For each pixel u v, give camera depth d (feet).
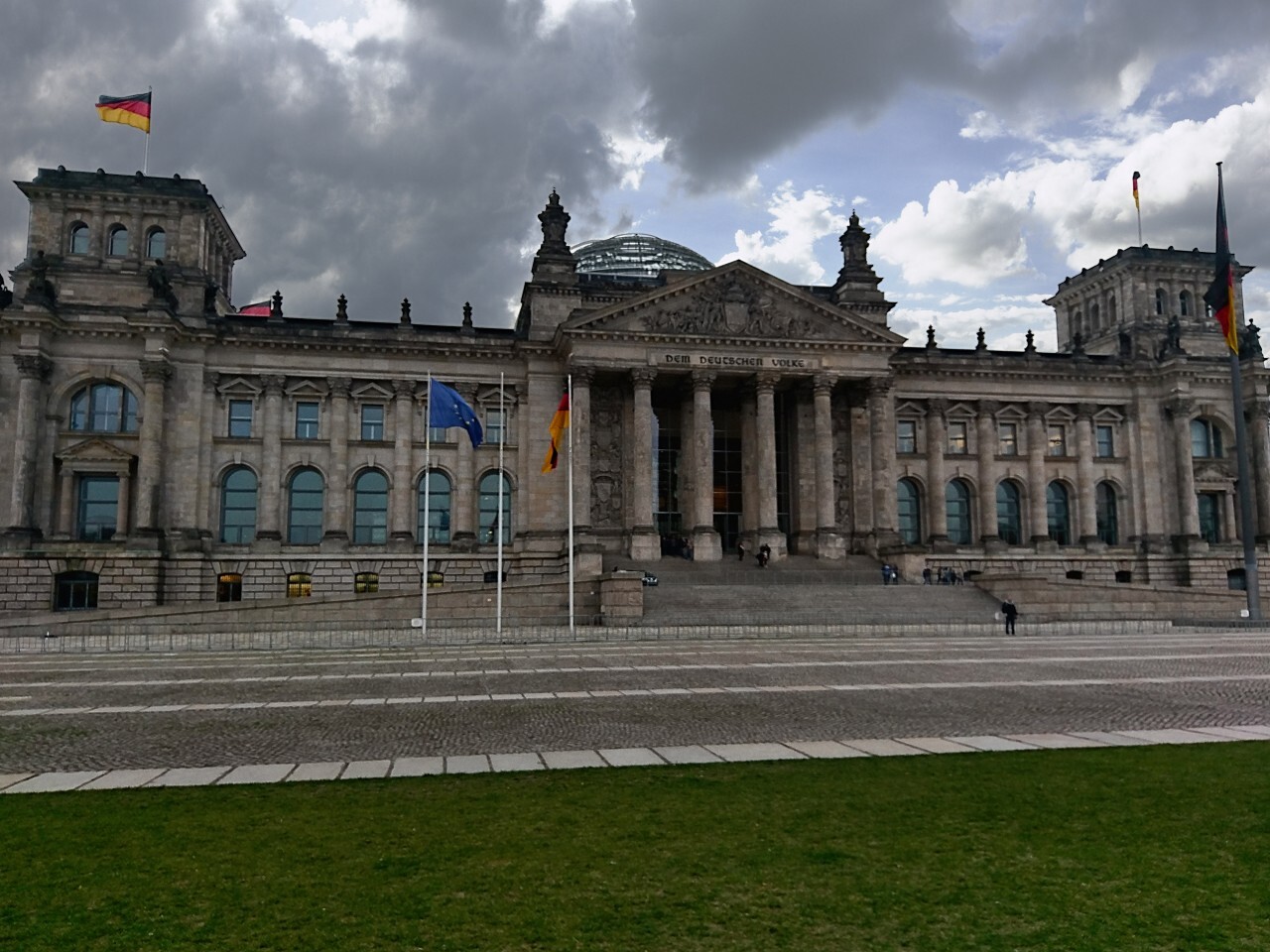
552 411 331.16
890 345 334.44
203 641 209.56
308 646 198.90
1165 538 374.02
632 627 235.20
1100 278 414.00
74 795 61.93
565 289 338.54
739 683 119.44
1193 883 44.09
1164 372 376.68
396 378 327.47
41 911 40.98
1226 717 92.38
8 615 274.36
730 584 286.87
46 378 302.04
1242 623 249.14
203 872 45.96
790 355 327.88
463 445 330.54
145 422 300.40
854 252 369.09
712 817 55.06
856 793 60.59
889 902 41.70
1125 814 55.36
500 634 214.48
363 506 327.47
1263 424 376.89
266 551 310.86
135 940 37.91
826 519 324.19
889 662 145.18
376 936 38.27
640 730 86.53
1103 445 383.86
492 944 37.55
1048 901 41.78
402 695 111.75
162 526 303.07
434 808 57.62
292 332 319.06
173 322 304.50
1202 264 401.29
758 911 40.70
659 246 424.46
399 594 248.32
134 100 326.03
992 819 54.44
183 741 82.69
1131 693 109.19
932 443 365.61
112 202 323.98
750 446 343.05
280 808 57.93
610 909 40.98
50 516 300.20
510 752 76.79
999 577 279.28
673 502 345.10
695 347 321.93
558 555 322.34
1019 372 371.76
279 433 318.45
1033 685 116.37
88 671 143.84
